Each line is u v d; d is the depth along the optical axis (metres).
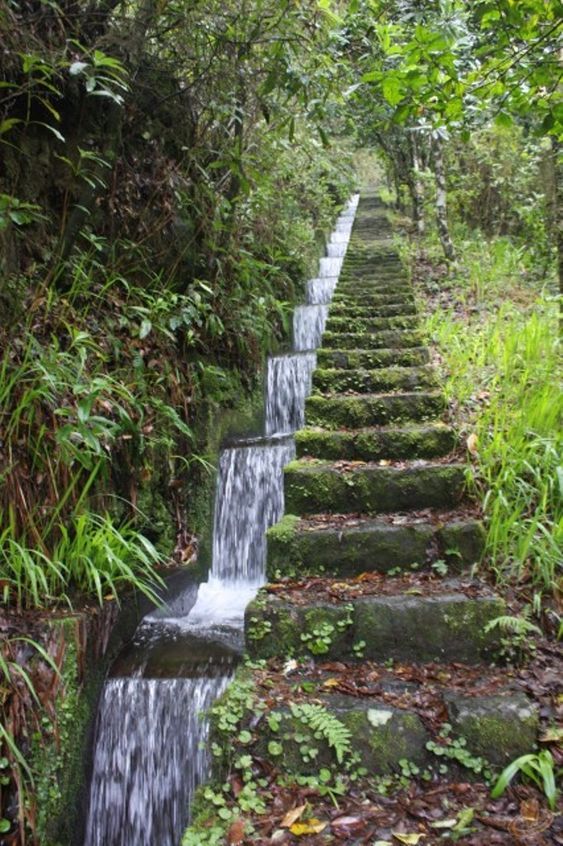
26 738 1.89
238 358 4.60
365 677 2.07
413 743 1.79
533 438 2.96
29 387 2.44
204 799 1.71
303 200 8.08
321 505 2.89
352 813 1.63
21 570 2.25
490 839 1.49
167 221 3.71
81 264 2.88
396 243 7.94
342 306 5.30
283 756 1.78
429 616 2.18
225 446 4.14
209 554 3.67
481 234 8.06
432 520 2.65
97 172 3.12
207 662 2.58
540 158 6.65
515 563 2.41
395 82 2.45
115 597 2.45
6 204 2.31
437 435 3.14
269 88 3.49
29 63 2.32
